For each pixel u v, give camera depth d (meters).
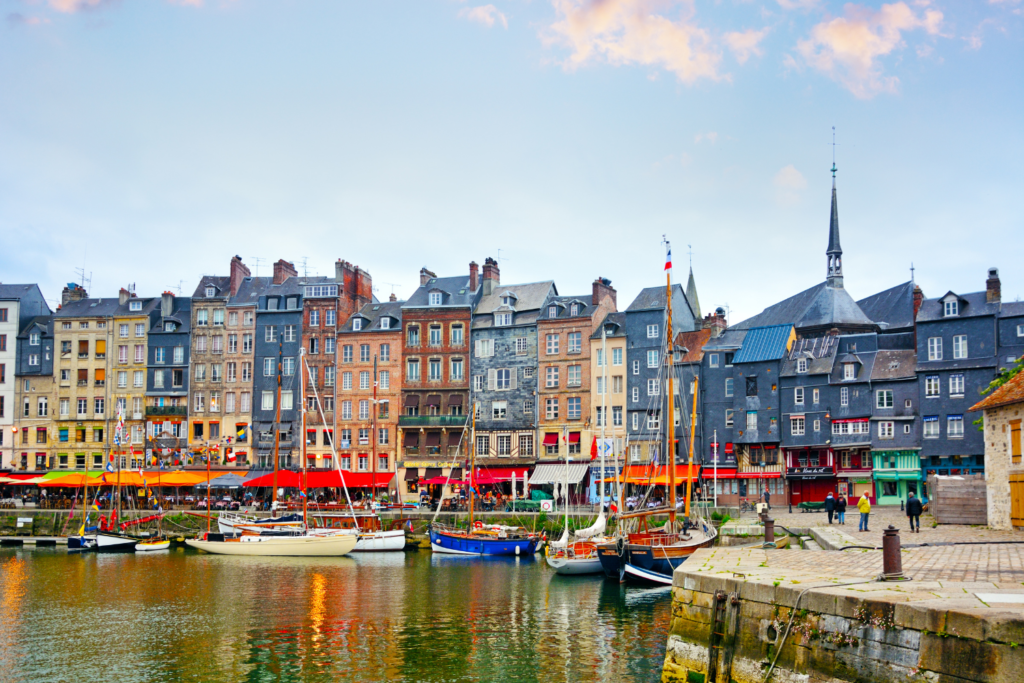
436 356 78.69
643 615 32.62
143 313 84.94
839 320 69.38
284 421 81.06
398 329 79.44
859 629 14.49
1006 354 60.47
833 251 72.19
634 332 73.75
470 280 81.44
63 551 59.22
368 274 87.50
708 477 69.50
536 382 75.81
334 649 27.91
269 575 45.66
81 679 24.91
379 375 79.62
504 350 77.38
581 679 23.67
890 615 13.92
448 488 75.06
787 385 68.00
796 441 67.00
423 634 29.83
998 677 12.18
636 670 24.50
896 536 17.30
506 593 38.38
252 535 57.38
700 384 71.12
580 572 44.19
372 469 75.88
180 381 83.69
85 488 65.00
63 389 85.12
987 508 35.53
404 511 64.38
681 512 55.47
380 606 35.47
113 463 82.94
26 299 88.62
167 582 43.19
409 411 78.62
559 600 36.22
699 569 20.47
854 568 20.77
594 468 69.81
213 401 82.75
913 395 63.22
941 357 62.50
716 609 18.17
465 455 70.31
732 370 70.50
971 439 60.50
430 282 83.69
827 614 15.23
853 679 14.52
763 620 16.94
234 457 72.75
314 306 81.88
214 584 42.38
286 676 24.84
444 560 52.22
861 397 64.88
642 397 72.75
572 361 74.94
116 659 27.02
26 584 42.84
